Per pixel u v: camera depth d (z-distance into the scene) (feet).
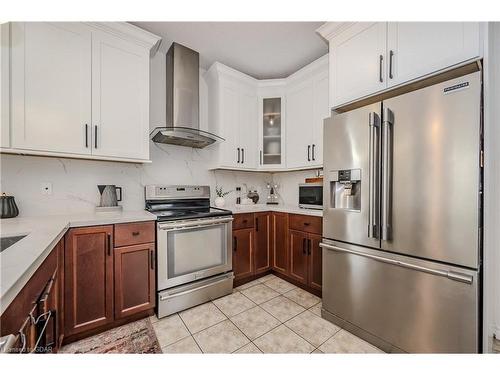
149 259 5.88
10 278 1.97
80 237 4.94
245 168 9.12
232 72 8.61
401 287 4.52
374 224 4.79
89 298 5.04
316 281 7.09
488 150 3.68
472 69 4.10
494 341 4.97
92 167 6.63
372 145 4.75
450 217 3.89
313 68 8.06
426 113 4.14
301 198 8.55
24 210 5.66
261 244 8.48
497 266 5.05
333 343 5.02
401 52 4.66
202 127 9.09
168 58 7.76
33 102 4.93
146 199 7.41
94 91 5.70
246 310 6.38
